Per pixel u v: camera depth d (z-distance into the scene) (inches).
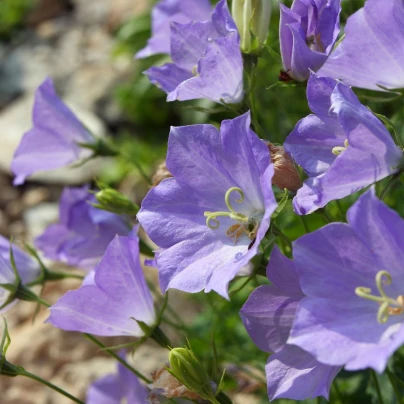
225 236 12.8
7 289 15.3
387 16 13.0
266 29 14.2
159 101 33.4
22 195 33.4
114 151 17.4
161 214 12.8
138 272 13.4
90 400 17.7
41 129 17.1
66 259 17.2
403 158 12.2
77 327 13.7
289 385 12.3
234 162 12.6
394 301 11.3
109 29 41.8
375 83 13.5
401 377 15.5
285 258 12.1
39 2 46.7
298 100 19.2
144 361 21.3
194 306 22.1
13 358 21.9
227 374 18.2
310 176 12.8
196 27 14.3
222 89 14.0
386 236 11.2
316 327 11.3
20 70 41.6
